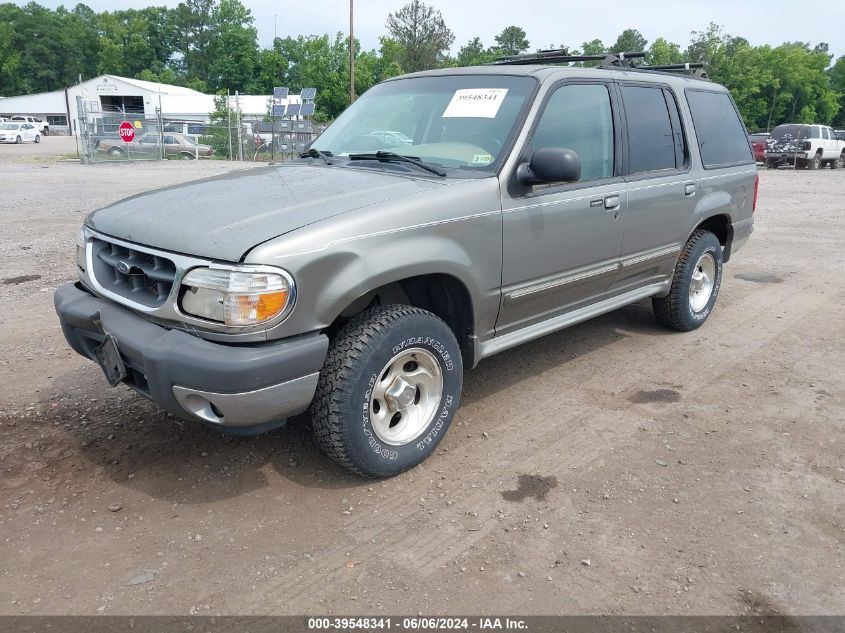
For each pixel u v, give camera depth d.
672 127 4.96
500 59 5.00
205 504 3.09
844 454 3.63
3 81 96.44
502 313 3.77
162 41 106.69
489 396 4.33
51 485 3.21
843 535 2.95
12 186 16.06
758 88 71.12
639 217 4.55
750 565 2.74
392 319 3.12
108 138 27.88
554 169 3.41
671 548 2.84
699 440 3.77
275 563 2.71
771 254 9.12
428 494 3.21
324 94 49.81
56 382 4.36
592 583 2.63
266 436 3.70
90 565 2.68
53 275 7.10
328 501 3.14
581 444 3.71
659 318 5.60
